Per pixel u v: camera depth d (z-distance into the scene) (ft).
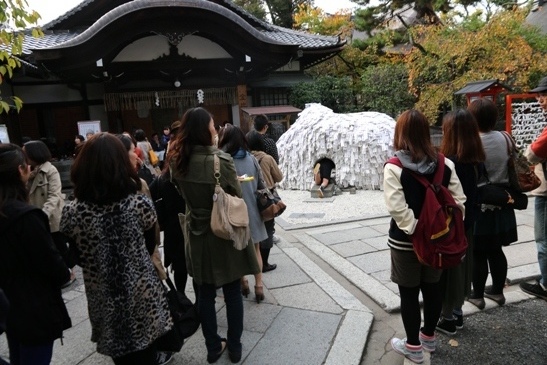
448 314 9.07
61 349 9.21
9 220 5.74
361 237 16.53
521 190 9.37
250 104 46.42
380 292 11.37
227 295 8.29
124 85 42.24
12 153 6.07
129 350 5.98
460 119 8.31
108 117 41.70
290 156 27.14
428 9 54.85
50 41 40.52
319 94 46.01
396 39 53.62
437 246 6.88
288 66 49.49
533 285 10.93
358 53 55.72
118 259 5.91
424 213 6.98
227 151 10.32
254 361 8.43
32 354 6.19
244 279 11.49
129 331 5.97
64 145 41.37
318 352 8.68
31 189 11.71
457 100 34.19
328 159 26.30
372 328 9.85
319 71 57.72
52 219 11.55
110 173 5.85
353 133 25.30
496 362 8.26
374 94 45.16
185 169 7.73
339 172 25.75
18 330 5.97
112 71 39.17
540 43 34.12
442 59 33.91
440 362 8.31
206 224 7.82
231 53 40.96
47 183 11.85
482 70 31.65
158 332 6.27
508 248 14.03
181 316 8.25
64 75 37.06
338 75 57.00
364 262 13.73
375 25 56.95
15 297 5.95
